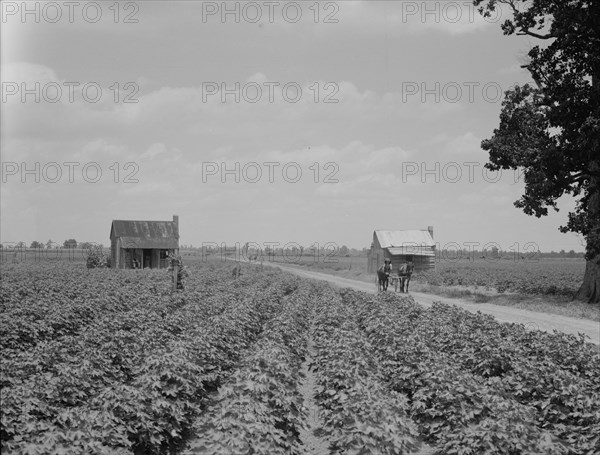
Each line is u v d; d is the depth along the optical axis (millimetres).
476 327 22422
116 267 79938
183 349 15023
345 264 114562
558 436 12578
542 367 14836
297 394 14375
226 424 10367
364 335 22688
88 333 18688
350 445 10773
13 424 10930
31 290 33688
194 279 51875
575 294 40844
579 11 35438
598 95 35219
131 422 11867
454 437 12078
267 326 23672
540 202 39250
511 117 40594
